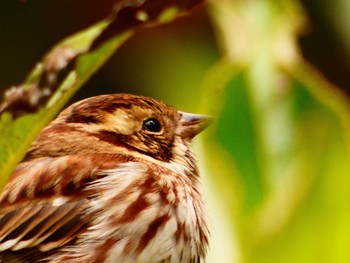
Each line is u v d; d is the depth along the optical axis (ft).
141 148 6.15
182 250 6.09
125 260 6.07
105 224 6.07
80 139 6.13
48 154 6.11
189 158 6.19
